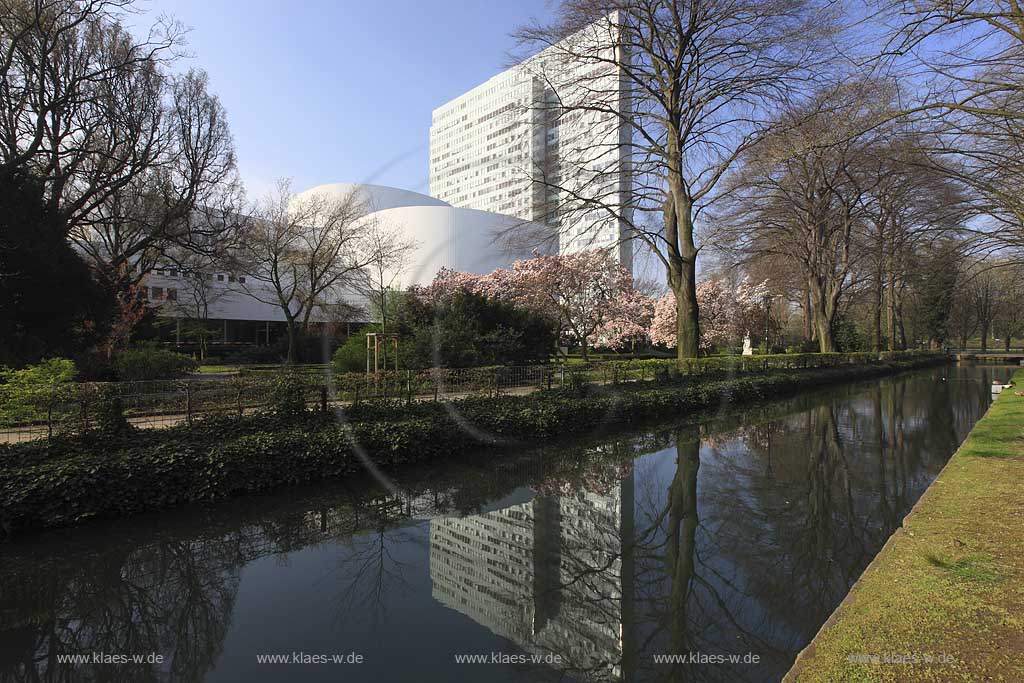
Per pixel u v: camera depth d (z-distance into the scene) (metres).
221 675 2.95
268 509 5.95
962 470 6.06
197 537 5.20
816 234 24.00
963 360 42.06
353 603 3.87
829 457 8.58
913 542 3.85
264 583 4.22
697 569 4.41
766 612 3.68
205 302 29.34
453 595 3.97
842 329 38.50
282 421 7.38
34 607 3.86
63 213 13.88
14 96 13.43
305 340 26.89
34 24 12.66
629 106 16.06
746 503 6.18
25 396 7.16
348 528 5.50
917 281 23.36
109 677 3.00
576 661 3.07
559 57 14.56
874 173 16.45
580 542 5.09
